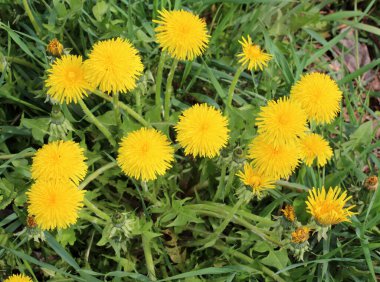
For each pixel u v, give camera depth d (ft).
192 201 1.41
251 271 1.23
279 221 1.18
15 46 1.56
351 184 1.46
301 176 1.40
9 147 1.48
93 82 1.05
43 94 1.39
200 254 1.39
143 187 1.26
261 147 1.05
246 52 1.14
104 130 1.28
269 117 1.02
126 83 1.05
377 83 1.89
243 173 1.16
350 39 1.93
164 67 1.54
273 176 1.09
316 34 1.74
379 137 1.76
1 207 1.24
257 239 1.29
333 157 1.51
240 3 1.59
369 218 1.38
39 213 1.00
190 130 1.04
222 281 1.26
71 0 1.43
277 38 1.76
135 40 1.52
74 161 1.03
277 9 1.72
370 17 1.87
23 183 1.32
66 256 1.19
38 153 1.03
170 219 1.29
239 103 1.53
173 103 1.51
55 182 1.02
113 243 1.18
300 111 1.03
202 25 1.13
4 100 1.49
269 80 1.54
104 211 1.35
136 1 1.61
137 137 1.05
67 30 1.56
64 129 1.16
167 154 1.07
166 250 1.35
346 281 1.37
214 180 1.41
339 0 2.00
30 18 1.47
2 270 1.26
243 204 1.30
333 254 1.28
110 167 1.29
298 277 1.30
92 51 1.05
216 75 1.58
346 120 1.78
